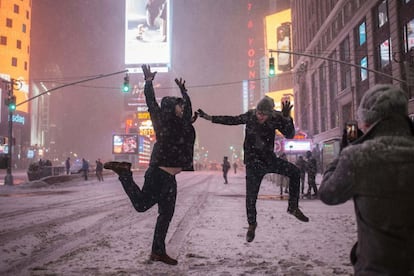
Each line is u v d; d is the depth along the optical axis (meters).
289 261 4.73
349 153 1.79
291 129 4.13
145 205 4.22
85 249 5.46
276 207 11.51
